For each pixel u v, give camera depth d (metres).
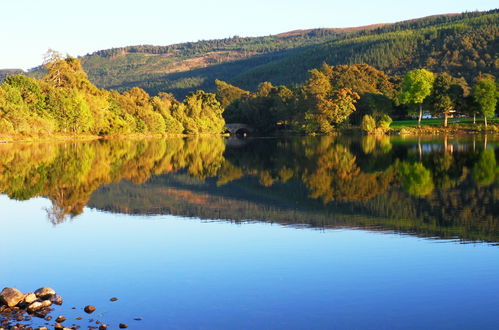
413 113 139.88
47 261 21.61
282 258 21.78
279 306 16.53
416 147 84.06
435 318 15.62
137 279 19.14
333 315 15.84
